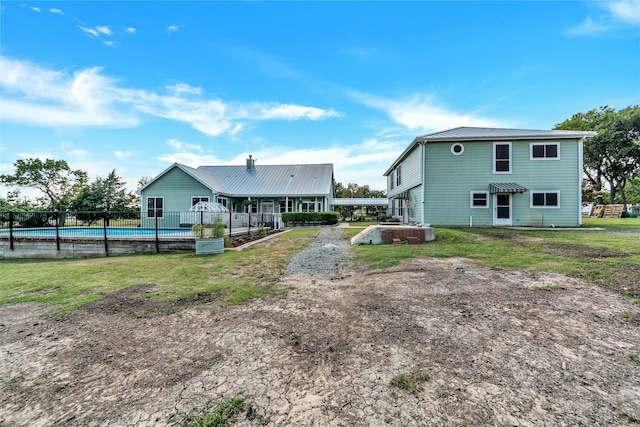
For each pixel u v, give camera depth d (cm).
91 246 1067
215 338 310
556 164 1415
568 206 1406
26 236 1123
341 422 183
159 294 478
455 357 257
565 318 332
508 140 1448
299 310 389
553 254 661
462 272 550
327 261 726
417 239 956
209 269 672
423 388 215
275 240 1228
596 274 482
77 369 255
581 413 184
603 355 254
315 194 2366
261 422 185
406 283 494
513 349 268
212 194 2017
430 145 1505
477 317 344
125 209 2712
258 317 367
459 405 195
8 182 2523
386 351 272
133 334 326
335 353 272
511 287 449
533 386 214
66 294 489
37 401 213
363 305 400
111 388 226
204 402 206
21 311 408
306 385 223
